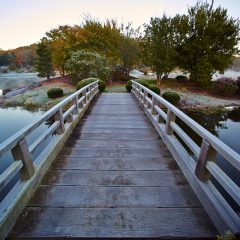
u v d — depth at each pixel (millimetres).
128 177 2906
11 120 10742
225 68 18719
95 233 1923
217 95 16375
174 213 2186
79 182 2764
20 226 1990
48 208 2244
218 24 17422
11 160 5660
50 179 2822
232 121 9984
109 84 20672
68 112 4656
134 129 5223
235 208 3650
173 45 18359
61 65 29125
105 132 4984
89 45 24078
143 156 3609
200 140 6707
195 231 1952
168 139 3830
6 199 2045
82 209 2236
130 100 10203
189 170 2689
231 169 5141
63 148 3955
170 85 19172
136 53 22469
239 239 1530
